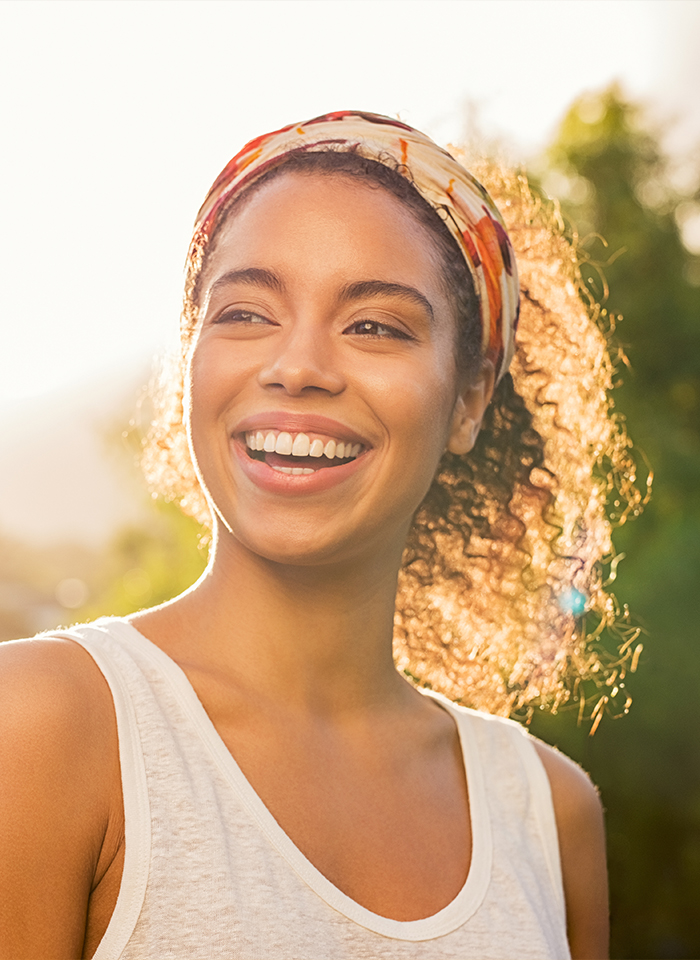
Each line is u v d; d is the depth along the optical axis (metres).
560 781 2.37
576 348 2.97
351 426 1.86
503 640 2.95
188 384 1.99
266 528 1.83
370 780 1.97
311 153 1.99
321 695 1.97
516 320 2.39
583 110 9.36
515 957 1.89
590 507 3.03
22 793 1.49
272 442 1.85
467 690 2.94
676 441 8.37
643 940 7.80
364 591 1.98
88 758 1.58
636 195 9.32
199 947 1.55
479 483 2.86
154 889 1.56
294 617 1.92
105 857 1.58
